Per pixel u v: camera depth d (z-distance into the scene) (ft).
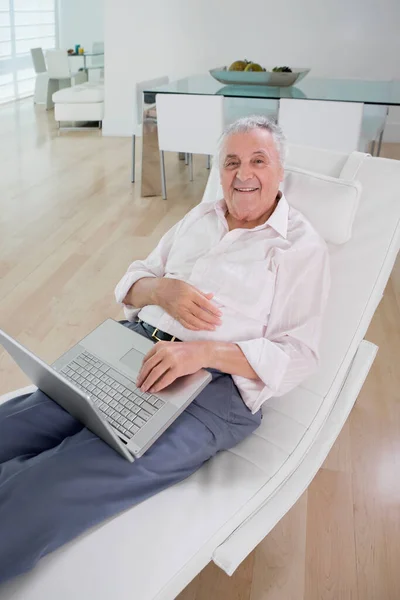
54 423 4.31
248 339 4.67
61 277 9.84
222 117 12.57
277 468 4.34
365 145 12.71
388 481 5.81
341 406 5.15
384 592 4.69
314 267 4.61
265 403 4.99
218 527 3.78
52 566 3.40
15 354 4.08
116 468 3.77
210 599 4.62
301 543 5.11
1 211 12.97
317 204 5.32
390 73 19.69
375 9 19.03
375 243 5.44
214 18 19.69
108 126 21.04
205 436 4.18
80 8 30.60
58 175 15.92
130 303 5.32
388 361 7.82
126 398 4.24
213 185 6.33
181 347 4.23
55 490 3.56
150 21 19.86
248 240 4.85
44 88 26.91
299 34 19.67
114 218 12.71
